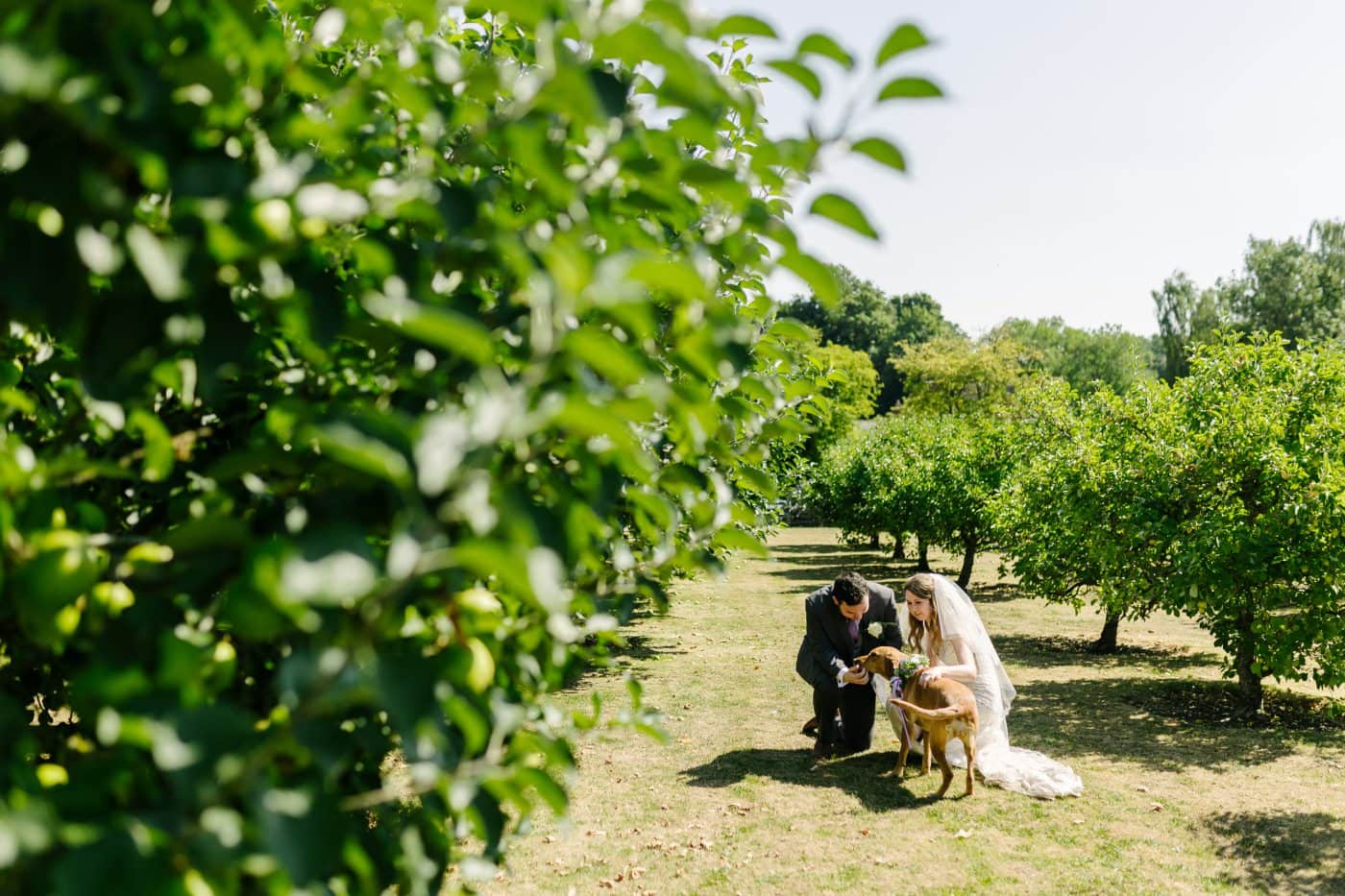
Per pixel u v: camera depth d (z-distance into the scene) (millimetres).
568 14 899
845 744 7555
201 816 815
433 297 1165
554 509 1092
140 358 1027
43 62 763
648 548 2291
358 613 920
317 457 1199
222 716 862
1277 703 9391
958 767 7152
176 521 1312
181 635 1071
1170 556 9273
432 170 1331
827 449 34688
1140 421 10125
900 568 23484
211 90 948
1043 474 11461
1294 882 5098
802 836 5789
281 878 894
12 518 978
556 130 1399
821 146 1087
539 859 5418
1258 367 9453
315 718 911
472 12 2092
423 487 757
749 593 18672
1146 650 12555
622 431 798
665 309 1657
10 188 873
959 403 42125
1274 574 8414
